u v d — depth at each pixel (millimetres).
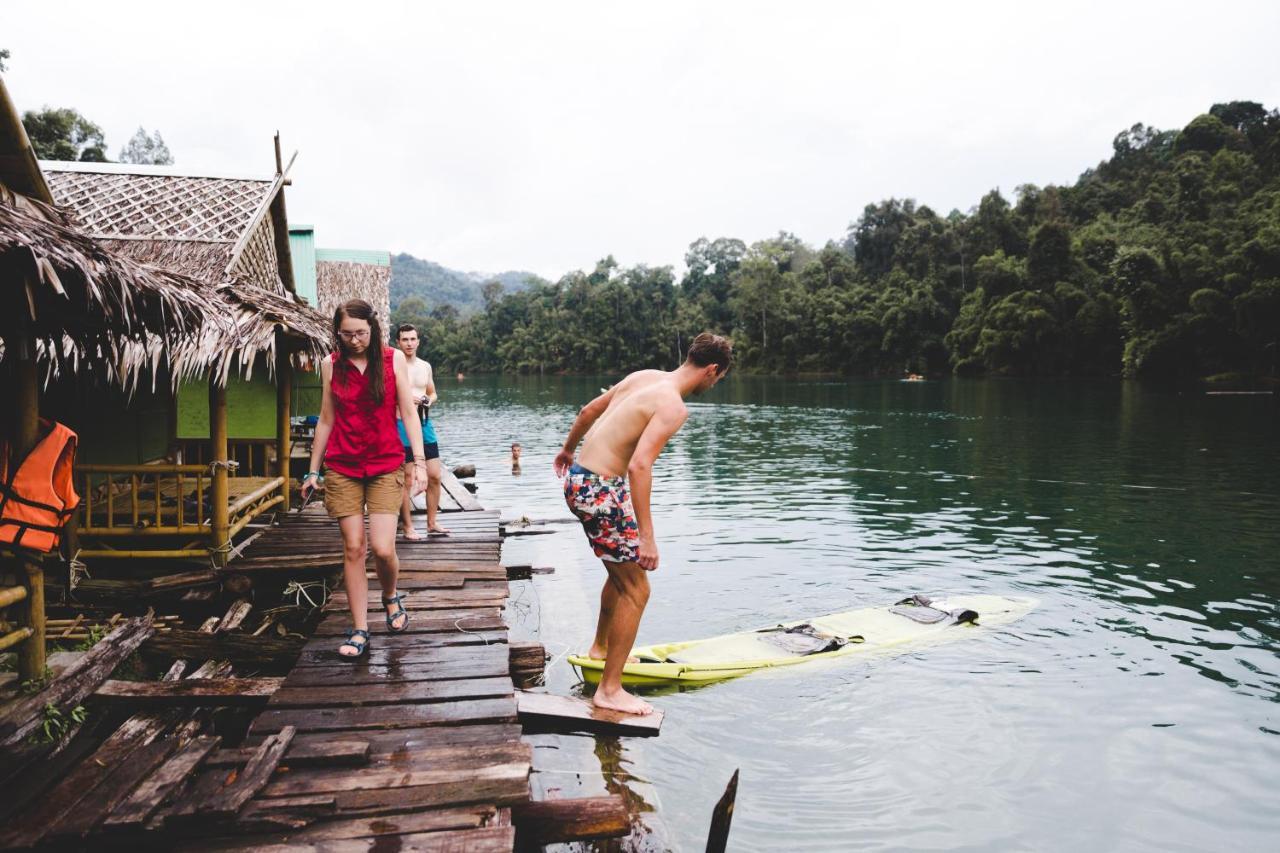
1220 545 8391
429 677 3908
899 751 4074
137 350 5574
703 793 3650
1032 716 4465
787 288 78125
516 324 104375
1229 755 4039
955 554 8148
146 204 9438
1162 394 33531
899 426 22281
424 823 2676
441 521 8219
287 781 2887
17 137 3992
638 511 3842
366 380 4043
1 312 3396
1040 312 51844
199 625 5578
